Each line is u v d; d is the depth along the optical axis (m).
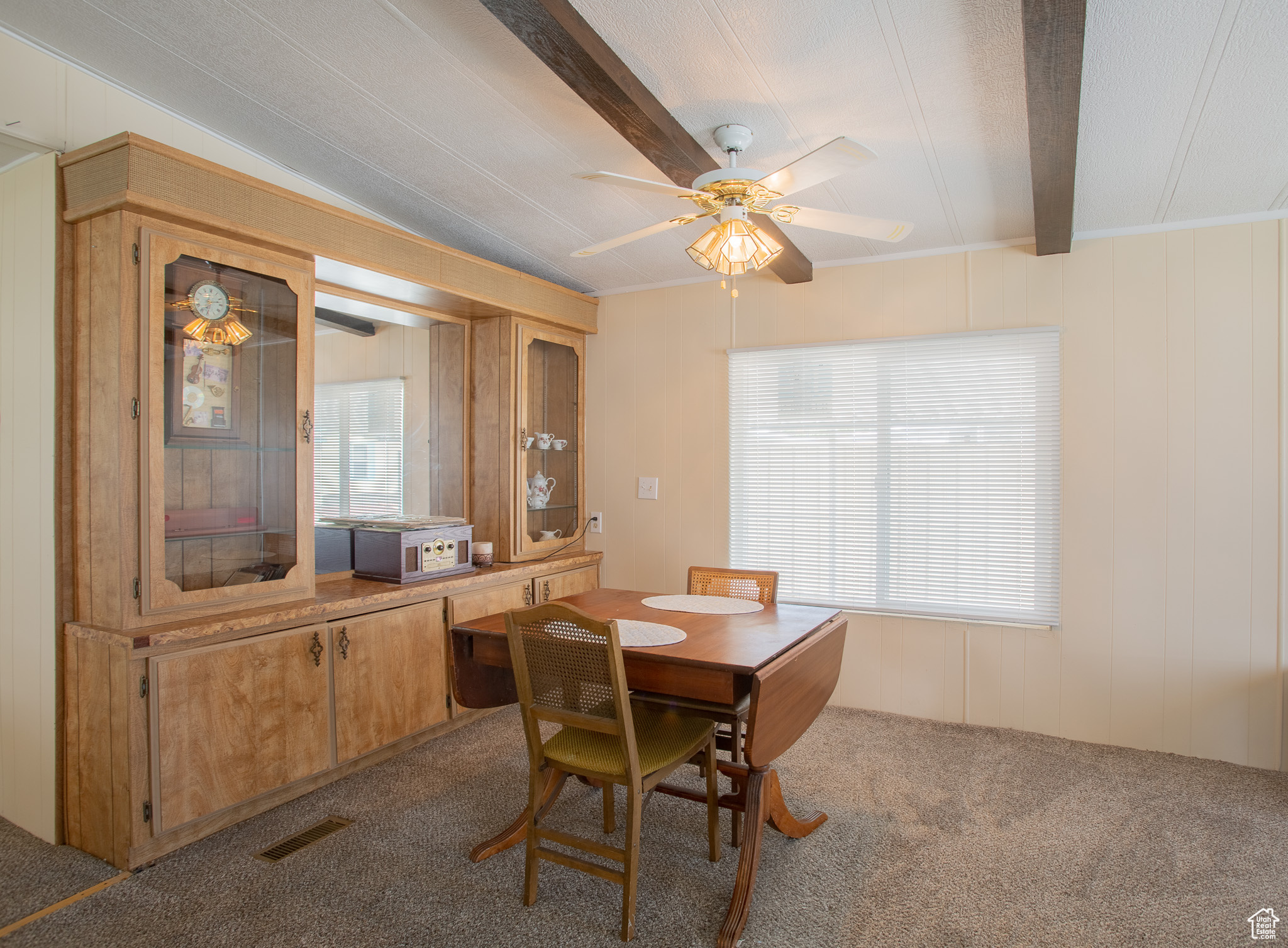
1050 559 3.19
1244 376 2.89
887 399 3.50
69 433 2.18
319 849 2.22
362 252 2.72
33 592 2.24
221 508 2.35
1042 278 3.21
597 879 2.06
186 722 2.16
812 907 1.93
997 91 2.06
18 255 2.24
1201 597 2.95
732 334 3.88
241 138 2.57
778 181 1.92
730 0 1.69
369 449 3.33
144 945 1.76
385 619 2.85
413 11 1.85
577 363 4.20
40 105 2.13
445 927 1.84
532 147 2.56
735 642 2.12
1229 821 2.40
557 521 4.05
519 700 1.98
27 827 2.30
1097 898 1.96
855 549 3.57
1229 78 1.93
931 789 2.64
